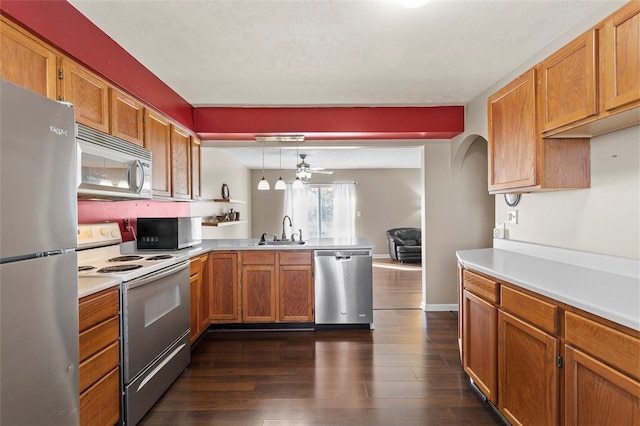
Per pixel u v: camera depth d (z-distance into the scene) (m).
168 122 3.10
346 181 8.94
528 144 2.12
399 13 1.96
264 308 3.60
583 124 1.74
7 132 1.05
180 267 2.55
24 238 1.12
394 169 8.95
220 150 5.86
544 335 1.52
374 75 2.87
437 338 3.31
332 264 3.58
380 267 7.26
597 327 1.25
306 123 3.71
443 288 4.22
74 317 1.36
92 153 1.99
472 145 4.18
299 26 2.09
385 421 2.01
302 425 1.97
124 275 1.89
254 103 3.59
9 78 1.51
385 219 8.98
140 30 2.13
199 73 2.80
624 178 1.86
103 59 2.14
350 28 2.12
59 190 1.28
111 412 1.79
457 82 3.05
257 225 8.95
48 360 1.23
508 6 1.90
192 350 3.08
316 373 2.61
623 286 1.55
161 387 2.26
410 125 3.72
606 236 1.97
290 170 8.94
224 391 2.35
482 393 2.17
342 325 3.67
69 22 1.85
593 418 1.27
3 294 1.04
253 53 2.45
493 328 1.95
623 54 1.46
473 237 4.21
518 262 2.26
